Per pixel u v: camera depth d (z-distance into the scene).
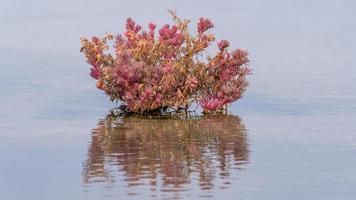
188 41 19.03
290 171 12.95
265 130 16.17
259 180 12.45
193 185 12.21
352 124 16.42
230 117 17.69
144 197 11.62
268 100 19.31
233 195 11.68
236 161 13.66
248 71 18.98
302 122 16.81
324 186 12.09
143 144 15.11
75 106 19.23
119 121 17.55
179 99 18.39
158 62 19.08
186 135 15.87
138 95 18.47
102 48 18.98
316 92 19.86
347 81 21.02
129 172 13.04
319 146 14.63
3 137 16.03
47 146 15.15
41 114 18.36
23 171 13.34
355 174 12.70
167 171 13.05
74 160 13.98
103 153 14.45
